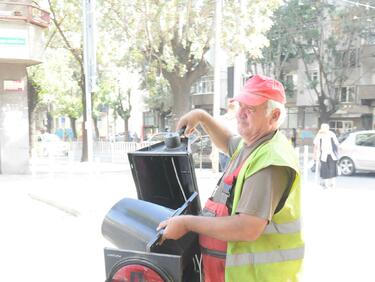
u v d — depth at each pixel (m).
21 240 6.11
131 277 1.75
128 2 15.91
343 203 8.58
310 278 4.42
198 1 15.73
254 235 1.65
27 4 12.77
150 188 2.34
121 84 32.72
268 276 1.76
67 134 45.62
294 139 31.77
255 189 1.65
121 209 2.09
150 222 1.97
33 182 11.62
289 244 1.78
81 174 14.07
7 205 8.65
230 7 15.29
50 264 5.07
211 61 17.16
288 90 35.12
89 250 5.59
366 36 30.19
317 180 11.37
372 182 12.87
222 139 2.43
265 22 16.14
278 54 31.59
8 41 12.70
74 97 32.91
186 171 2.23
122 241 2.00
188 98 17.72
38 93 23.34
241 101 1.82
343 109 32.44
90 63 7.62
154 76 18.42
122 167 16.92
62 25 18.47
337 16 29.73
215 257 1.97
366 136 14.75
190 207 2.24
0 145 13.58
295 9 30.03
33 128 23.12
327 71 31.12
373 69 31.28
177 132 2.35
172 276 1.72
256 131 1.84
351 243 5.66
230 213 1.86
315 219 7.07
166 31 16.12
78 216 7.49
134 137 41.12
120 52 17.39
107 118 45.62
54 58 21.94
